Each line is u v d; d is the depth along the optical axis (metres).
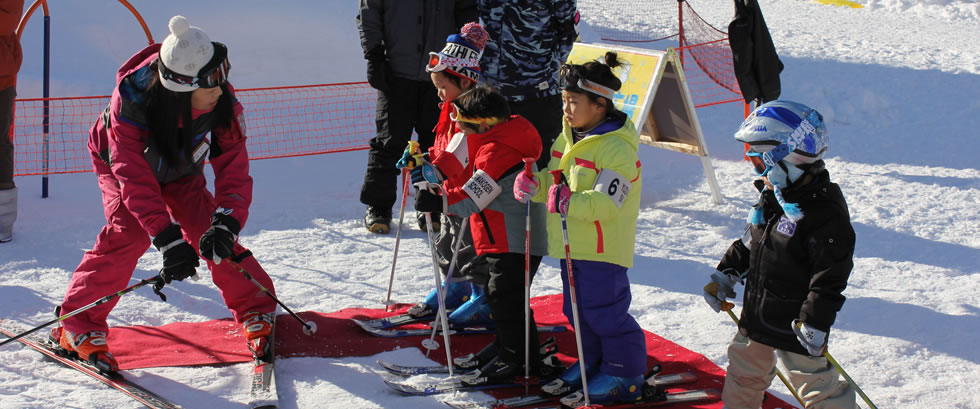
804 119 2.78
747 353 3.04
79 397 3.38
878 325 4.29
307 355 3.83
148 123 3.41
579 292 3.34
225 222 3.48
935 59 11.58
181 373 3.62
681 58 10.32
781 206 2.85
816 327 2.72
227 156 3.66
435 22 5.55
